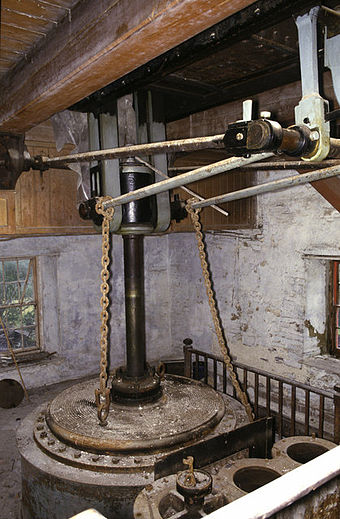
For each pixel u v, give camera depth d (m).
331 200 3.32
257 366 5.81
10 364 5.77
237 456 3.06
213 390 3.99
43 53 2.02
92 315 6.40
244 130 1.34
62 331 6.15
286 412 5.27
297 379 5.27
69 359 6.23
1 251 5.59
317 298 5.21
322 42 1.76
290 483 1.21
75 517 0.97
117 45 1.58
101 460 2.96
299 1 1.40
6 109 2.49
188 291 6.84
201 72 2.67
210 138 1.82
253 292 5.80
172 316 7.12
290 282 5.31
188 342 5.09
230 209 5.48
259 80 2.77
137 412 3.45
